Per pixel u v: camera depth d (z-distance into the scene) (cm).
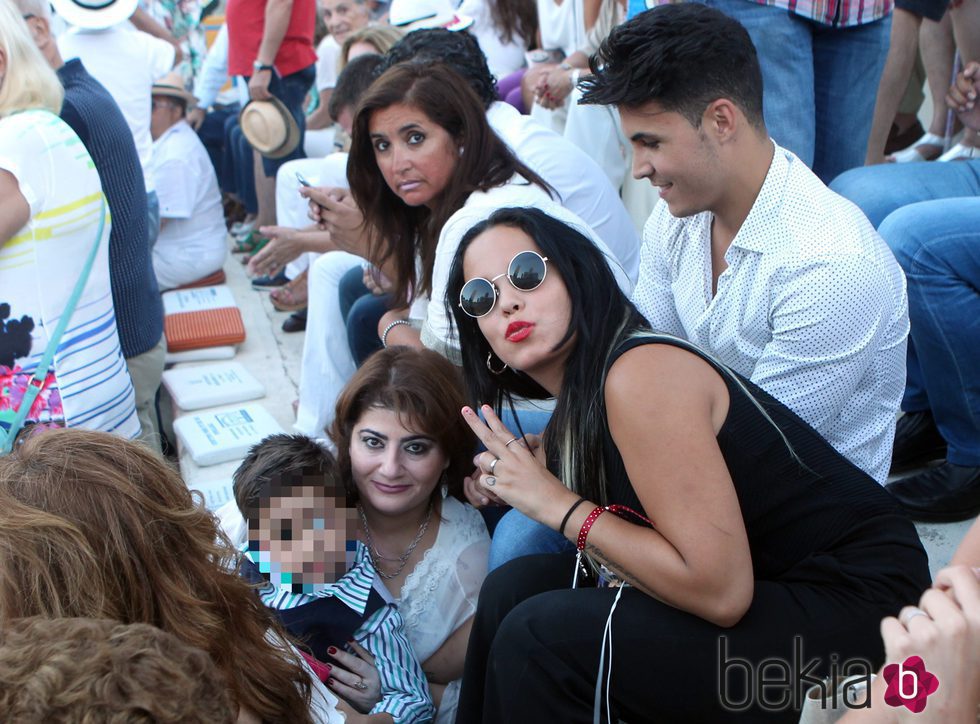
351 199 300
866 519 158
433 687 224
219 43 627
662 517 147
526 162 268
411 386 207
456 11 461
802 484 156
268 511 204
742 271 192
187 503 129
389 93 245
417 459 211
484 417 173
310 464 208
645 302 222
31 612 112
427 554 220
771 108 273
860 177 282
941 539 244
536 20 488
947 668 110
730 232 194
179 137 501
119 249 345
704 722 154
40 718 82
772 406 158
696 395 147
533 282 159
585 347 157
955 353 238
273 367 441
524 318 159
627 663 152
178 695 86
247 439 366
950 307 238
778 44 267
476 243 165
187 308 478
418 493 213
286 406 404
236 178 626
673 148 181
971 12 306
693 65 174
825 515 156
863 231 188
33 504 118
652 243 217
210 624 123
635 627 152
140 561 119
